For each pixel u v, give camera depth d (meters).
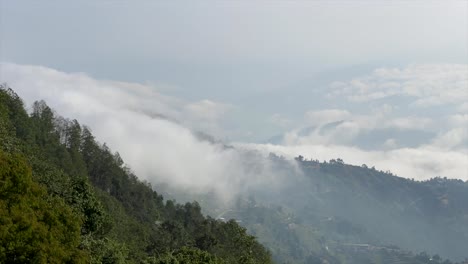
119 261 46.34
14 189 31.70
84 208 57.19
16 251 27.84
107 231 61.44
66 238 33.38
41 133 105.31
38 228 29.84
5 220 28.33
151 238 92.38
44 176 59.53
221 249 83.12
